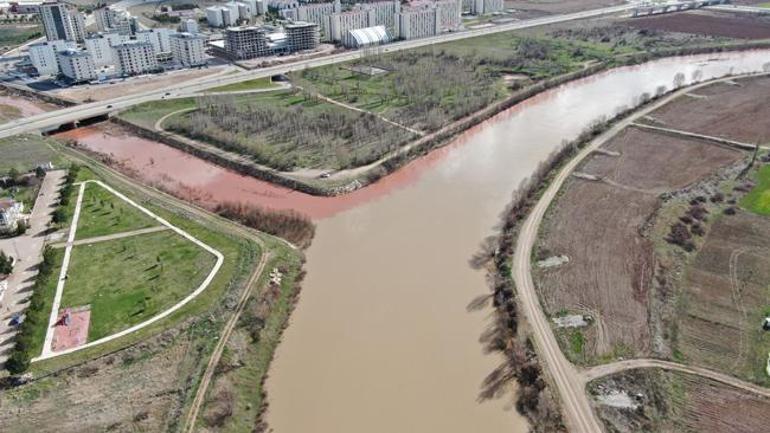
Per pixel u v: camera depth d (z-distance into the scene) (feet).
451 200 524.93
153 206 505.25
